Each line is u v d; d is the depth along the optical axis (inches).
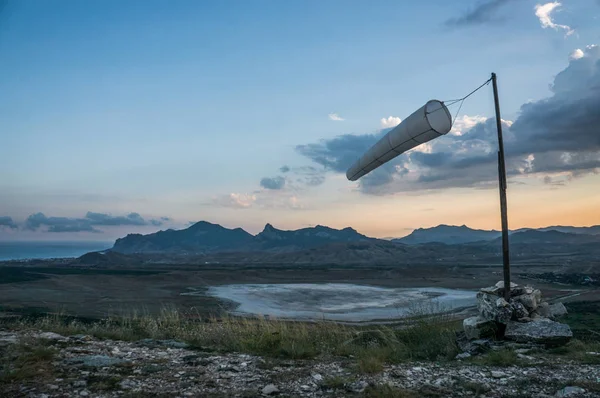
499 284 477.4
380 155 486.6
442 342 437.7
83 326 476.4
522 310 438.0
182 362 332.8
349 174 592.7
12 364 292.2
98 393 247.9
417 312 527.5
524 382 289.9
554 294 3981.3
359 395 259.4
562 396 258.1
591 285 4921.3
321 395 260.1
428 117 411.2
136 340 426.3
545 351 394.0
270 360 351.9
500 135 483.2
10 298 3855.8
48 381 263.7
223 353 375.9
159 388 262.7
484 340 424.5
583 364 339.9
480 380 295.7
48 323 468.1
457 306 3112.7
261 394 258.7
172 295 4402.1
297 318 2677.2
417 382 291.6
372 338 470.0
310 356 378.0
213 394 253.0
